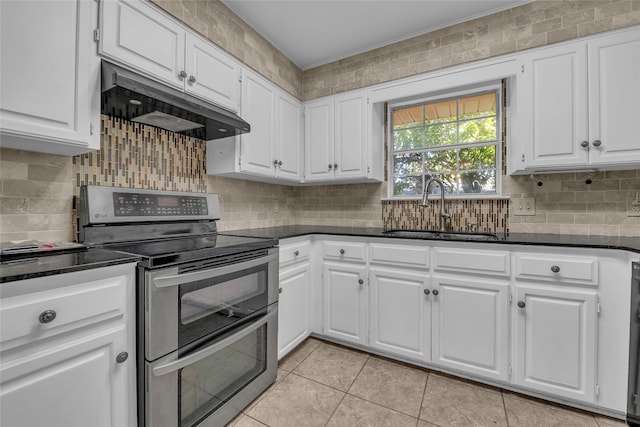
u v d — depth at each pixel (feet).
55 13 3.72
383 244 6.61
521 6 6.64
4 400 2.56
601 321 4.80
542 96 6.01
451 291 5.90
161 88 4.70
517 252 5.36
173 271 3.74
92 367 3.16
